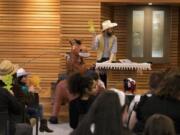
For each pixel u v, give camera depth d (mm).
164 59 12844
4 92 5793
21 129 5961
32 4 12609
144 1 12258
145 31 12805
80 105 5066
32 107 7926
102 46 11164
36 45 12680
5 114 5742
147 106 4621
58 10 12562
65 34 12352
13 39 12695
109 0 12242
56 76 12641
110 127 3105
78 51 10328
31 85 9125
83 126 3215
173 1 12258
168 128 3297
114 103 3160
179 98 4578
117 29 13102
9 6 12641
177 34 13273
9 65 6602
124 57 13148
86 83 5070
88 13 12305
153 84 5125
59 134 9133
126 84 8586
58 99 5551
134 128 4727
